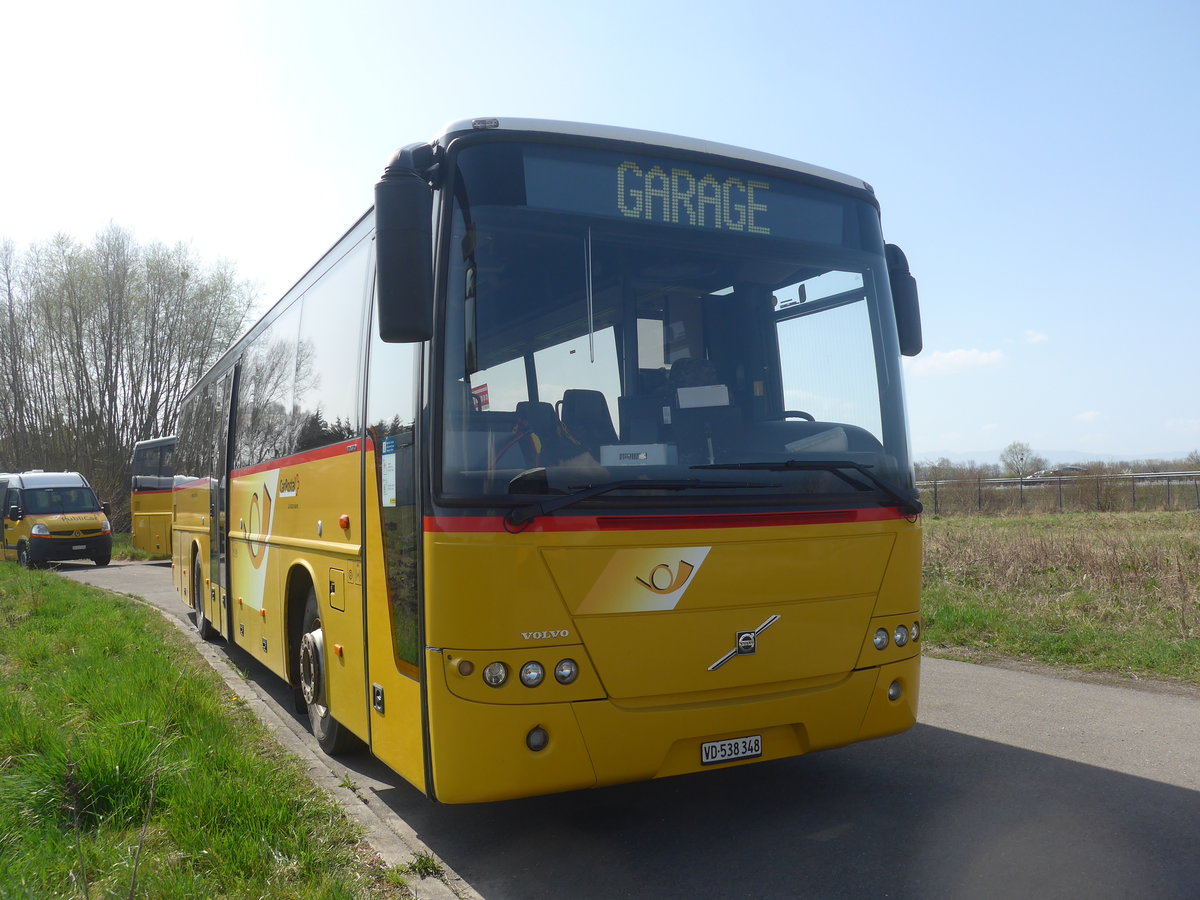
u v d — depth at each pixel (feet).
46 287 140.87
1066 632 31.37
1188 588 36.63
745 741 14.65
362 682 16.97
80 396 140.05
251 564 27.27
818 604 15.15
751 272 16.03
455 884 13.98
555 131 15.05
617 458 14.05
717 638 14.28
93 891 12.86
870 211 17.63
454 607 13.25
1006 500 107.14
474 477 13.35
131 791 16.01
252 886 12.96
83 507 90.79
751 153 16.67
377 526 16.10
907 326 17.76
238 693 26.86
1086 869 13.75
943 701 24.30
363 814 16.30
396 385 15.43
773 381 15.76
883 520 15.94
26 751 18.62
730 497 14.48
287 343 24.47
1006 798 16.99
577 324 14.55
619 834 15.90
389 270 13.28
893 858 14.43
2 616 41.91
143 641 34.04
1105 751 19.66
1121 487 102.78
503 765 13.11
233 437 30.63
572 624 13.42
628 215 15.30
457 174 14.32
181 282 143.43
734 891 13.47
